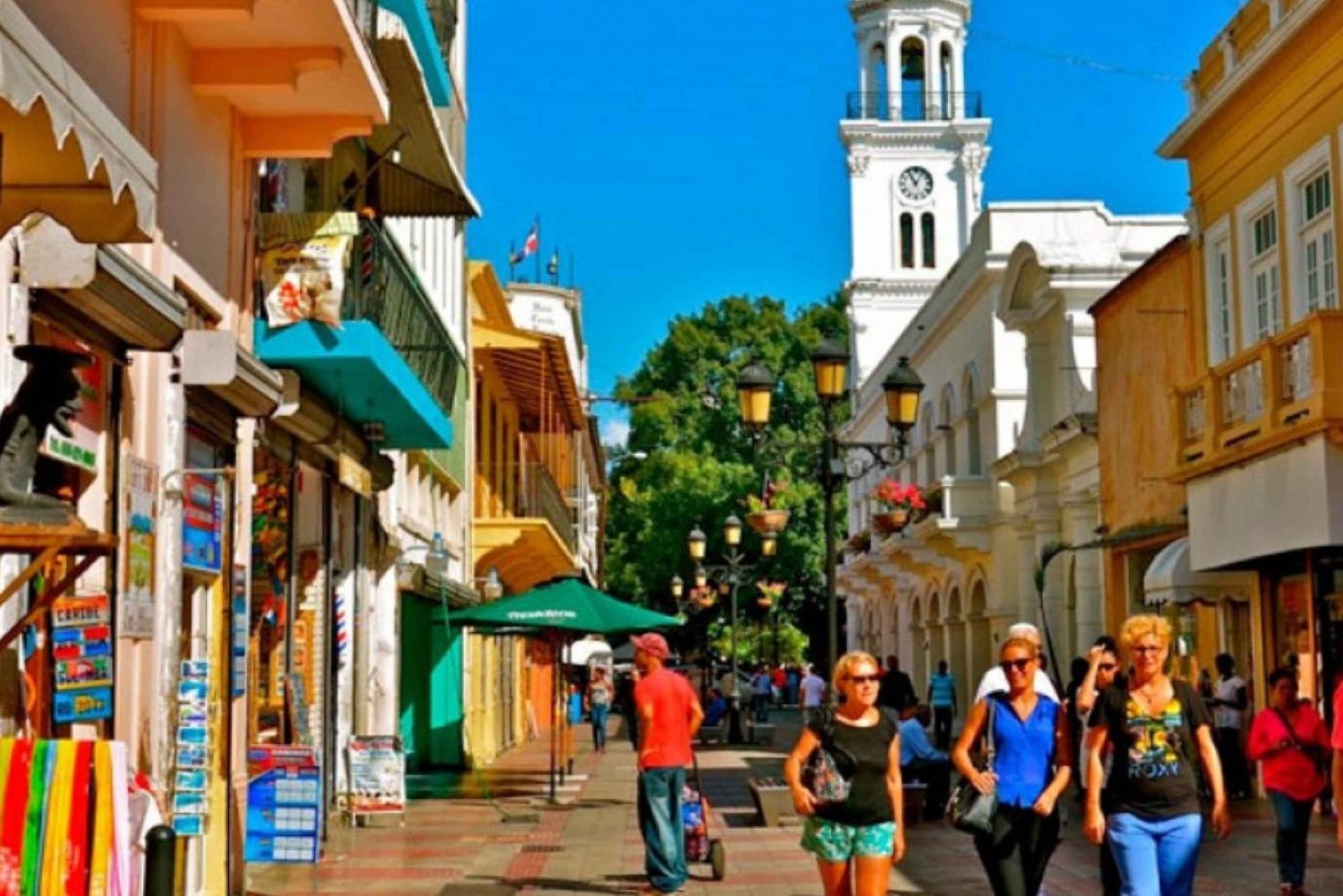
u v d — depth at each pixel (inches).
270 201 657.0
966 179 3147.1
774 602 2234.3
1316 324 845.8
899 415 799.1
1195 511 1031.6
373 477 860.0
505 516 1624.0
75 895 299.7
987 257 1649.9
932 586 2031.3
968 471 1795.0
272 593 706.2
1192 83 1103.0
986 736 434.9
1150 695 399.2
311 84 535.5
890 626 2429.9
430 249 1136.2
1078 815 869.2
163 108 482.6
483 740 1433.3
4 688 363.3
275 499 702.5
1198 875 625.0
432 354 816.9
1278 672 562.6
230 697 558.6
